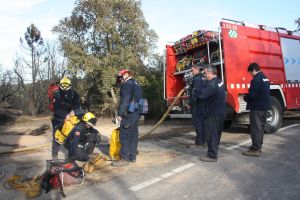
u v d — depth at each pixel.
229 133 10.92
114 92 16.42
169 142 9.69
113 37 16.02
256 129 7.46
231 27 9.96
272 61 10.95
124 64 16.05
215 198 5.07
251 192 5.26
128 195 5.31
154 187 5.63
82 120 7.20
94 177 6.33
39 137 11.76
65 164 5.94
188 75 11.09
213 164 6.91
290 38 11.75
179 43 11.57
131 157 7.28
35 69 25.27
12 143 10.52
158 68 16.94
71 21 16.73
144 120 15.50
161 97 15.86
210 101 6.99
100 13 16.12
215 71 7.01
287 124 12.45
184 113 11.26
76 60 16.12
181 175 6.23
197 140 8.93
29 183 5.85
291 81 11.58
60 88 7.30
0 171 7.04
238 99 9.76
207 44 10.48
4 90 24.78
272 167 6.55
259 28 10.73
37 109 24.50
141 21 16.56
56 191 5.65
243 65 10.02
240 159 7.25
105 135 11.66
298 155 7.42
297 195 5.07
